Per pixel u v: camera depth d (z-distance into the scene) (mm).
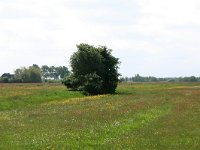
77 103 63156
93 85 90625
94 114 42688
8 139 25344
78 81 94000
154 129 30219
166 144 23672
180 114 41625
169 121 35375
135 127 31391
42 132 28703
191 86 138625
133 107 50688
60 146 22484
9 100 65312
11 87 111312
